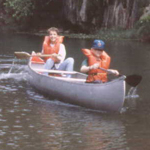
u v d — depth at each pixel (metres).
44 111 8.14
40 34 26.55
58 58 10.21
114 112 8.15
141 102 8.87
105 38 24.03
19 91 9.72
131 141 6.54
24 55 10.94
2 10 31.36
